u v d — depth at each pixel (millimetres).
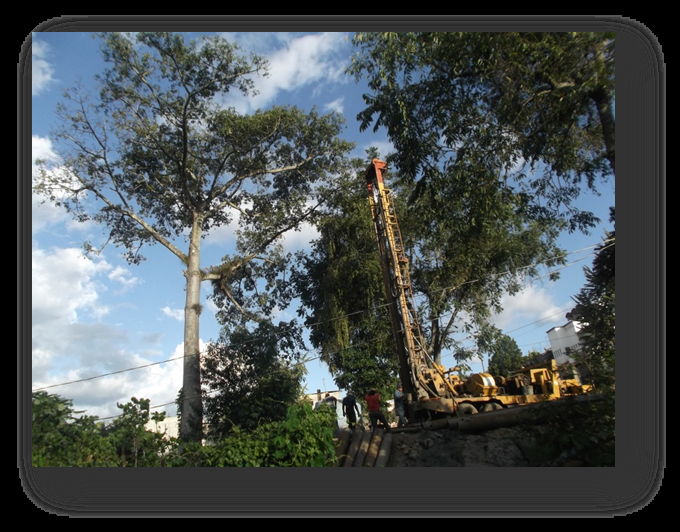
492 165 11469
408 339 15766
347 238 25156
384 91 11867
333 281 23969
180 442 9312
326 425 9758
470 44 10305
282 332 23188
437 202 12945
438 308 23516
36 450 7320
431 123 11984
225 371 20453
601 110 9555
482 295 23516
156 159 23109
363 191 25422
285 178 25344
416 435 11531
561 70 9914
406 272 16984
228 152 22969
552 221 13445
